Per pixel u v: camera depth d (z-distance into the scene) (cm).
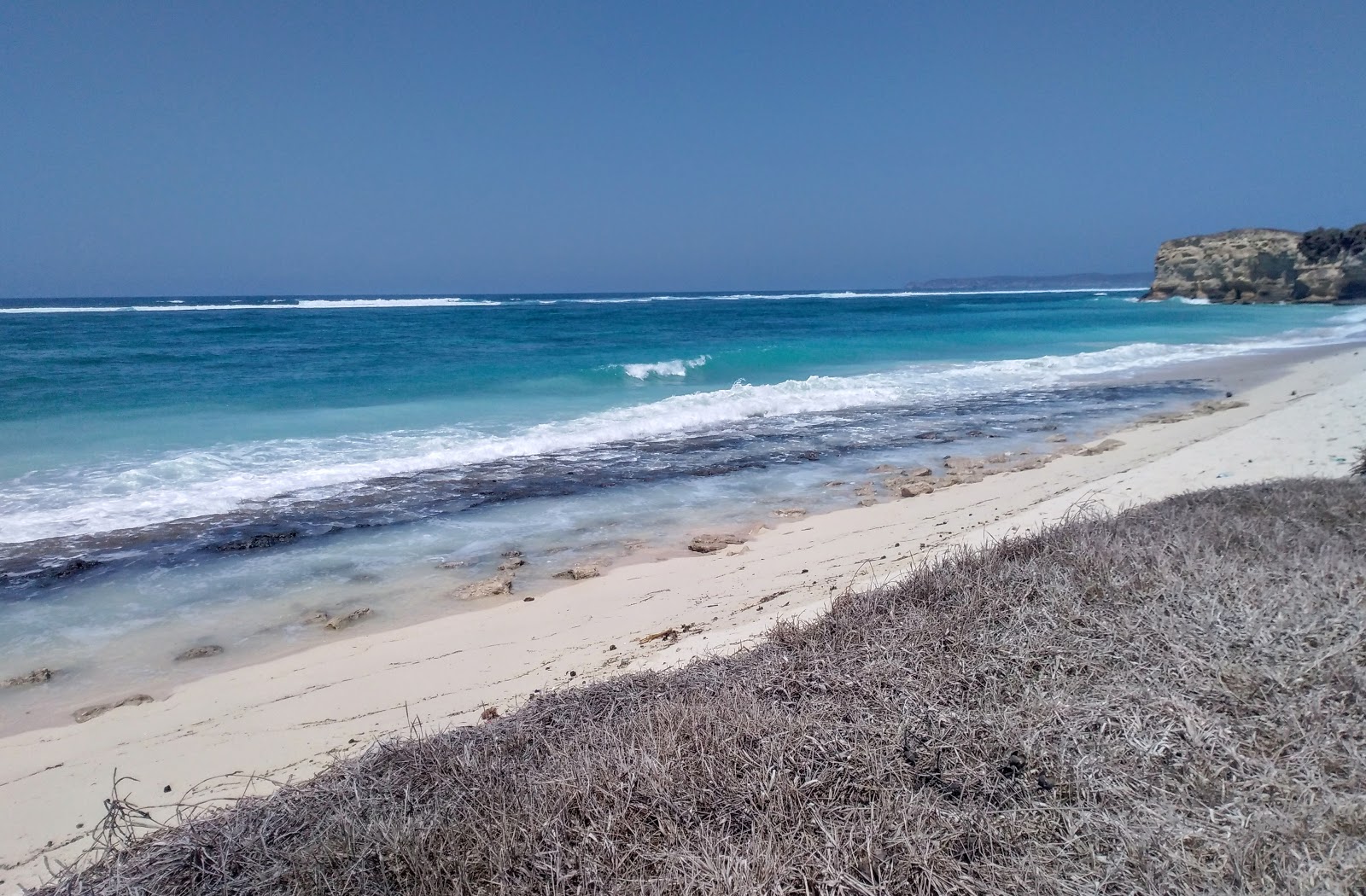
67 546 827
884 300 9856
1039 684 330
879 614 429
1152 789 270
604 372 2034
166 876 265
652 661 534
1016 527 744
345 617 669
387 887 248
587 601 696
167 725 502
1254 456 944
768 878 232
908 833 246
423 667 573
